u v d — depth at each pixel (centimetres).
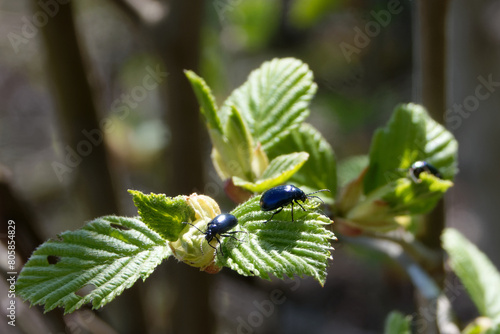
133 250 21
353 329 63
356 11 65
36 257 21
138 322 35
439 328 25
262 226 20
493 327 26
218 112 24
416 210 23
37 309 28
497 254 54
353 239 25
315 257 20
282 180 22
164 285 42
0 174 27
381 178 24
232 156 23
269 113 24
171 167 32
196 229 21
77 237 21
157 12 30
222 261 20
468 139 53
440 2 25
